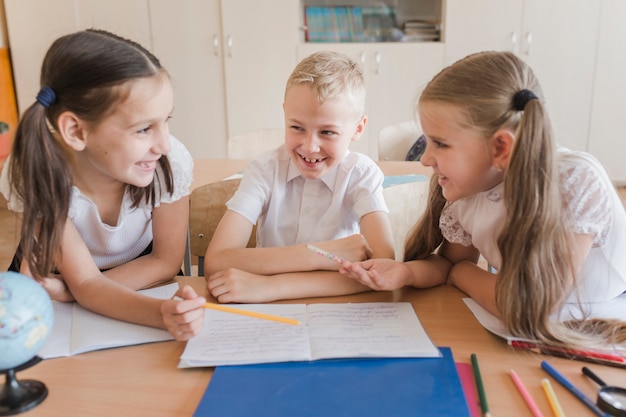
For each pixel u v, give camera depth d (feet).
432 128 2.93
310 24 13.23
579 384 2.35
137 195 3.69
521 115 2.73
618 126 12.86
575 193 2.86
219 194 5.17
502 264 2.82
